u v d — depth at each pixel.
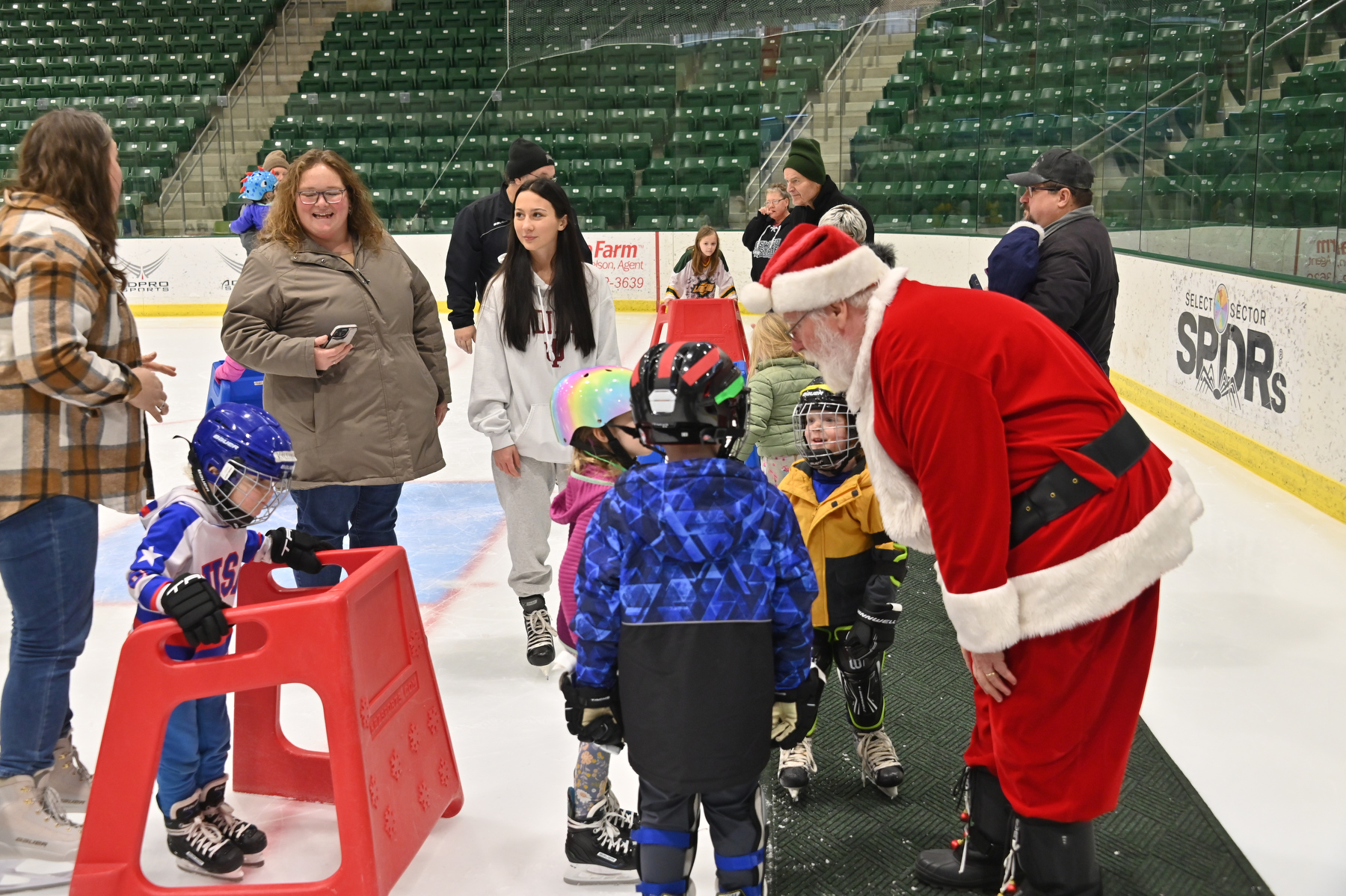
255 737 2.67
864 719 2.67
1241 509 5.04
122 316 2.50
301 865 2.39
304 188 3.10
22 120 15.34
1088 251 3.54
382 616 2.27
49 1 18.23
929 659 3.50
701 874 2.36
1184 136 6.77
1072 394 1.91
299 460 3.18
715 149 14.16
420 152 14.84
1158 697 3.20
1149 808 2.59
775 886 2.29
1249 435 5.70
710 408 1.78
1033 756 1.98
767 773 2.80
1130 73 7.71
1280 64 5.58
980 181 11.09
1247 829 2.51
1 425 2.32
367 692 2.17
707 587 1.80
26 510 2.35
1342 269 4.88
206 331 11.82
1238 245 6.01
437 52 17.16
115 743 2.10
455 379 9.02
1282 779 2.74
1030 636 1.92
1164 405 6.93
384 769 2.22
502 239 4.38
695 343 1.83
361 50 17.56
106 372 2.33
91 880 2.12
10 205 2.32
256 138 15.05
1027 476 1.90
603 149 14.40
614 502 1.83
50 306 2.24
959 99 12.38
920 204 12.06
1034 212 3.71
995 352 1.88
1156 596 2.01
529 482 3.56
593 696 1.86
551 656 3.47
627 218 13.38
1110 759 2.00
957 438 1.86
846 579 2.58
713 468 1.80
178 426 7.14
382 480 3.24
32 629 2.41
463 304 4.49
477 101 15.52
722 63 14.71
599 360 3.61
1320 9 5.19
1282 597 3.97
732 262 13.19
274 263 3.12
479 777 2.79
